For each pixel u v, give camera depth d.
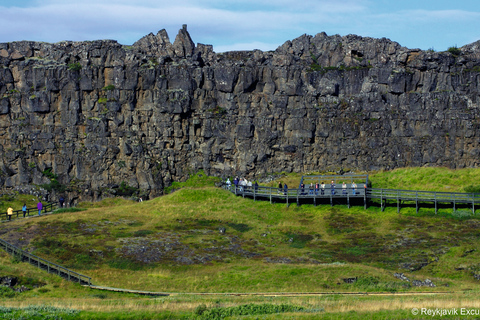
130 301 43.44
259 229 68.75
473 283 51.59
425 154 87.25
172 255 58.69
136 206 76.25
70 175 86.62
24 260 55.72
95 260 56.91
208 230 67.44
